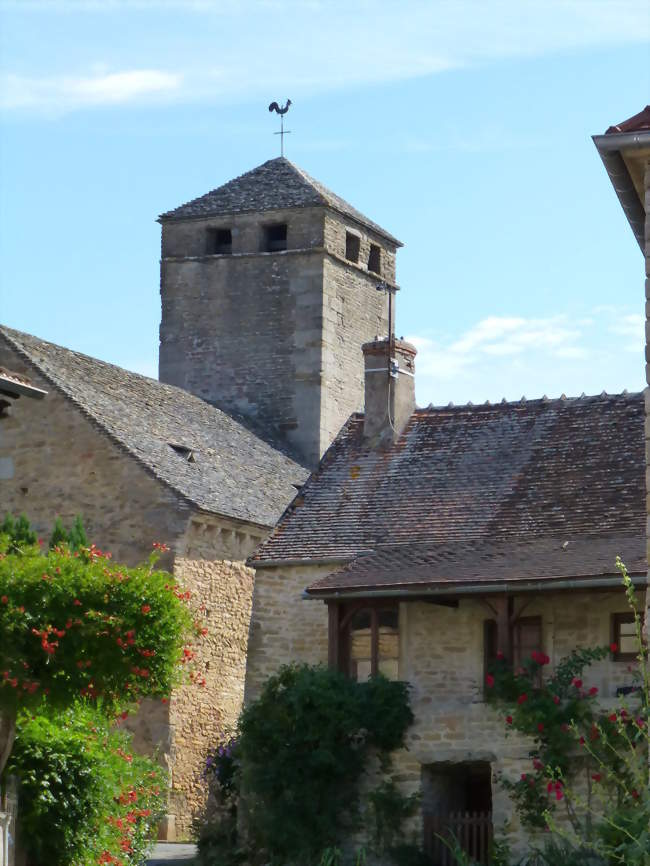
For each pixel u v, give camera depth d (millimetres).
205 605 35281
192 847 31953
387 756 26984
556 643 26469
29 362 36844
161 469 35875
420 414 32594
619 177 19734
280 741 26938
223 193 48156
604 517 28422
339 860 26203
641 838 16156
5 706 21000
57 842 22906
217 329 47312
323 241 46594
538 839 25562
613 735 24859
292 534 30625
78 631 21000
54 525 35656
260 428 45469
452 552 28516
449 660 27062
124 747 25828
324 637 29641
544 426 31219
